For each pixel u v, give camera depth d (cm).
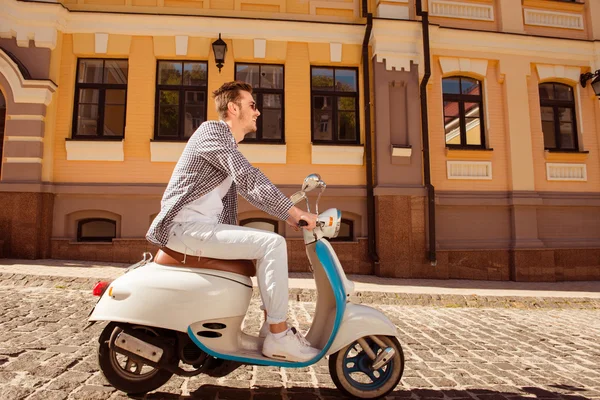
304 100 923
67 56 887
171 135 905
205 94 914
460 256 905
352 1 959
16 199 818
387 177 891
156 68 912
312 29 932
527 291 741
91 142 862
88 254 841
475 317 559
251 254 236
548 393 287
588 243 966
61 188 848
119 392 257
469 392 285
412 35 928
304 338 250
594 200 979
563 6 1041
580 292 747
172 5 922
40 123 838
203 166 240
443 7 988
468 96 980
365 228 905
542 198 957
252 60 922
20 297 529
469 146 960
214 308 233
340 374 255
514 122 966
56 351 331
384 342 256
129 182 867
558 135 1016
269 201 230
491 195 941
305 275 794
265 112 925
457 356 375
